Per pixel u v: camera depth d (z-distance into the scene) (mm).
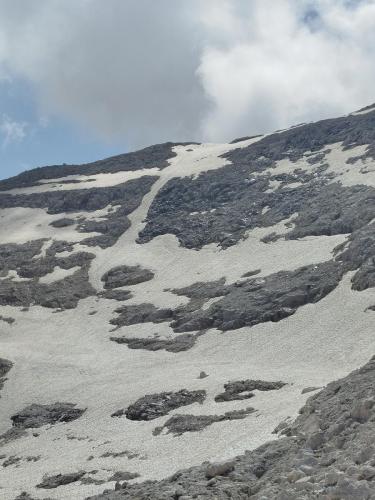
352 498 21750
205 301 123562
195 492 34875
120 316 129750
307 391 70438
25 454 79625
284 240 141000
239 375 86812
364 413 35656
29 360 114688
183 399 82188
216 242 155000
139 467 59875
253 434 58062
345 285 106812
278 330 102250
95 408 89500
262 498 25688
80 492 56312
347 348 87875
